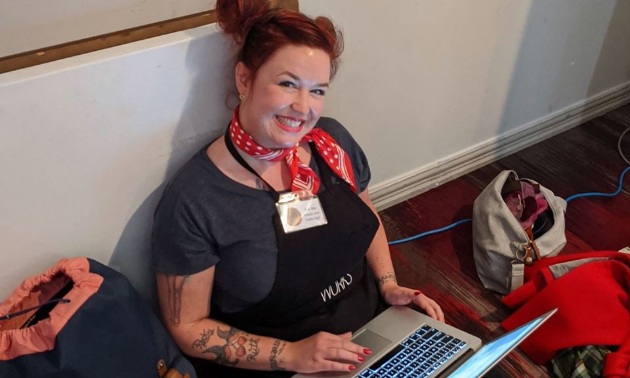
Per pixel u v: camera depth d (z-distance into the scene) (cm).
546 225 193
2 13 116
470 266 198
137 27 123
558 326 161
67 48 115
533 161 246
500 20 202
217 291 135
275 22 116
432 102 206
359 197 142
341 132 146
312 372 127
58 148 118
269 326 138
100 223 133
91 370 112
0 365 108
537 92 239
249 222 126
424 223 215
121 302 119
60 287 125
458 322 178
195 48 126
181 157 138
